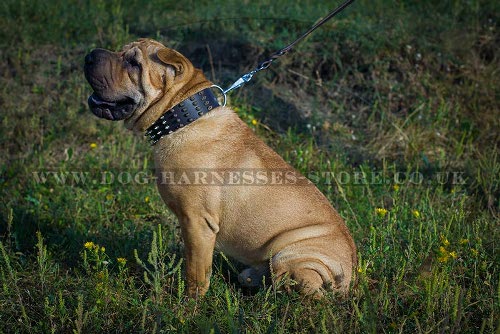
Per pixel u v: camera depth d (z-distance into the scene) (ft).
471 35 13.51
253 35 13.48
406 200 11.25
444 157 12.13
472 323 9.27
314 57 13.30
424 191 11.42
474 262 9.77
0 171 11.66
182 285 9.09
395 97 13.01
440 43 13.50
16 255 10.21
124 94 9.47
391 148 12.40
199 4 14.30
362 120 12.81
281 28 13.65
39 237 9.50
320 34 13.43
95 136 12.32
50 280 9.81
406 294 9.35
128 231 10.55
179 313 9.03
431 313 8.95
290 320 9.10
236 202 9.50
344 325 8.95
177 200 9.50
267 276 9.65
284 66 13.20
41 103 12.59
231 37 13.44
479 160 11.88
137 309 9.25
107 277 9.32
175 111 9.45
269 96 12.94
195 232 9.49
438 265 9.35
